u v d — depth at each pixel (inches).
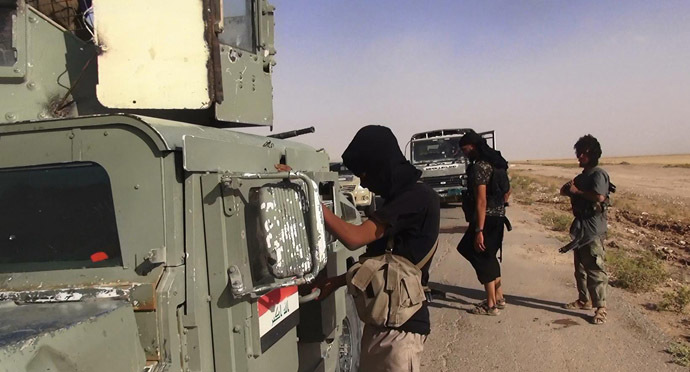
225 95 121.5
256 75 135.6
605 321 231.9
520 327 230.2
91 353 64.9
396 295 101.8
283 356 106.7
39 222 86.4
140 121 79.2
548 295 278.1
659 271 310.2
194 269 82.0
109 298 76.5
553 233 492.4
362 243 103.5
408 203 104.4
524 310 253.8
